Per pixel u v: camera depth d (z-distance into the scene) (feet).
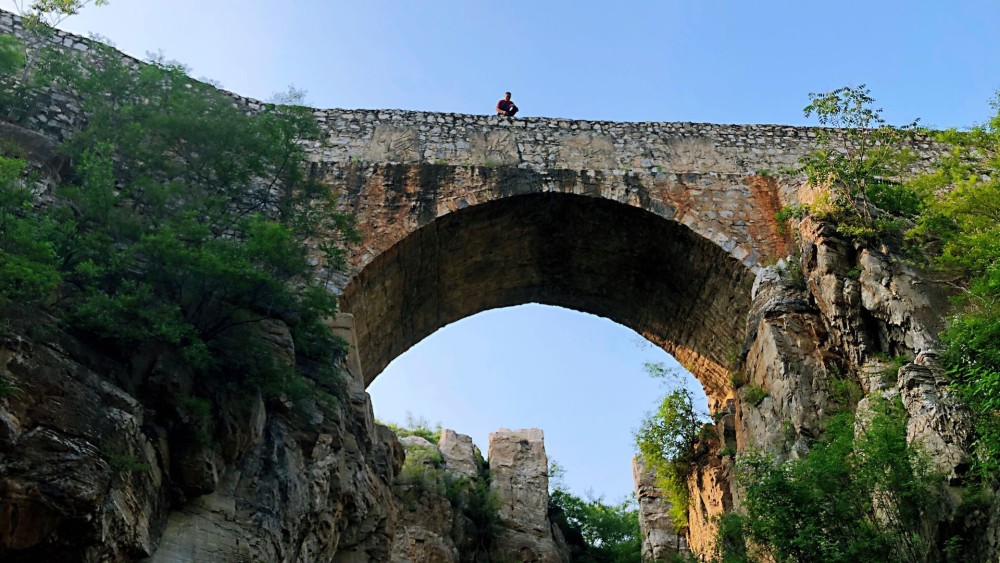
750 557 47.67
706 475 71.46
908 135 70.59
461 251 65.41
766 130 70.59
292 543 41.91
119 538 32.19
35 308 35.40
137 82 53.57
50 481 29.89
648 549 96.32
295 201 52.65
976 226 53.21
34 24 56.08
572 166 65.98
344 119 67.36
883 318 53.31
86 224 42.37
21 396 31.24
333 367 49.80
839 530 40.55
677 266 66.69
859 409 49.16
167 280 40.70
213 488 37.68
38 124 52.95
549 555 98.07
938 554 39.83
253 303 43.19
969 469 40.83
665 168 66.85
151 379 37.14
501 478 106.73
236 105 64.18
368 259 59.21
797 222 62.95
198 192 47.50
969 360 43.88
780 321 57.77
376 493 54.95
